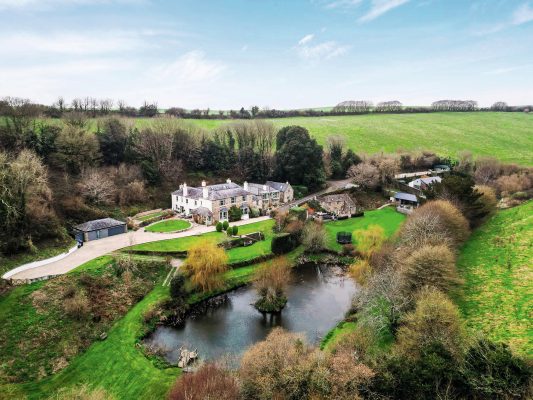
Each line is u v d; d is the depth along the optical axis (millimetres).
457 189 78438
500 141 180250
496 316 46344
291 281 71000
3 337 45438
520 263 59312
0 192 62688
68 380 42469
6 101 104500
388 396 30906
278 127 180375
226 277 67500
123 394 40656
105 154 105500
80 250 70125
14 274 57375
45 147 92688
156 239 78688
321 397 31453
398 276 49656
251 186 111875
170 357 47656
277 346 37562
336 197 107750
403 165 149875
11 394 39625
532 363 30594
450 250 59188
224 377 35625
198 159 120250
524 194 99062
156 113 171750
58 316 50406
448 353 33094
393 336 45312
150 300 59312
